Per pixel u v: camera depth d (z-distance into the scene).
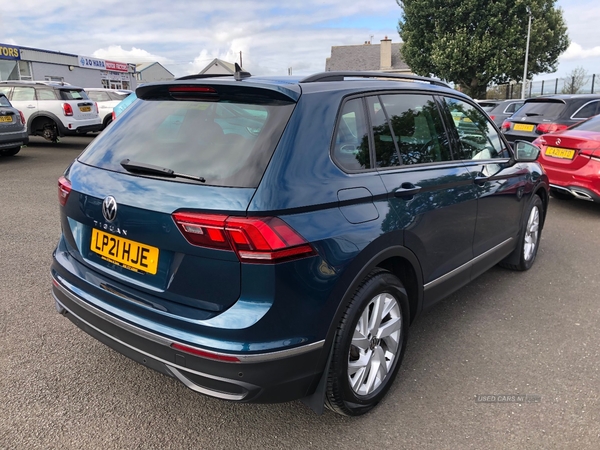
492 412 2.58
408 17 30.47
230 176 2.03
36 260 4.57
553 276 4.51
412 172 2.73
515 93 33.19
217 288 1.99
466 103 3.57
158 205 2.06
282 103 2.25
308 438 2.38
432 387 2.79
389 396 2.71
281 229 1.95
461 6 27.84
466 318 3.66
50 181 8.52
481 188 3.39
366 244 2.27
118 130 2.62
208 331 1.97
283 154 2.08
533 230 4.60
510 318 3.66
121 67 34.44
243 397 2.00
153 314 2.13
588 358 3.11
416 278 2.77
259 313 1.95
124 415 2.51
